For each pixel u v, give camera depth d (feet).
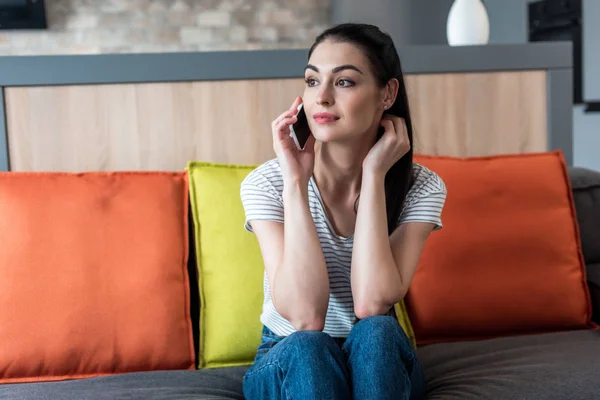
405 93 4.58
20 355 4.93
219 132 6.81
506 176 5.98
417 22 15.51
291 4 15.56
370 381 3.57
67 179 5.46
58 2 14.62
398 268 4.42
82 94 6.56
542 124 7.45
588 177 6.73
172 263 5.38
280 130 4.32
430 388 4.66
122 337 5.10
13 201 5.23
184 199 5.70
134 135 6.66
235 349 5.32
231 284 5.41
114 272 5.20
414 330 5.73
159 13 15.03
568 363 4.73
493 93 7.31
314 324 4.08
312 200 4.56
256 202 4.52
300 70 6.88
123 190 5.50
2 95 6.42
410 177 4.67
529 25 17.29
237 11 15.35
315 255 4.11
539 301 5.70
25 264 5.07
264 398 3.89
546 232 5.84
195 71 6.70
